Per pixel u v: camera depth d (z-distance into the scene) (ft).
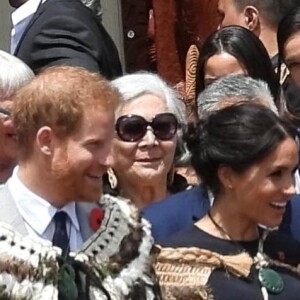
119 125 23.47
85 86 17.89
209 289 19.30
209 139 19.66
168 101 23.70
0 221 17.92
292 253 19.99
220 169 19.60
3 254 17.54
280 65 26.55
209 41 25.46
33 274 17.61
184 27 35.27
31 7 30.07
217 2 34.37
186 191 21.74
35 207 18.10
